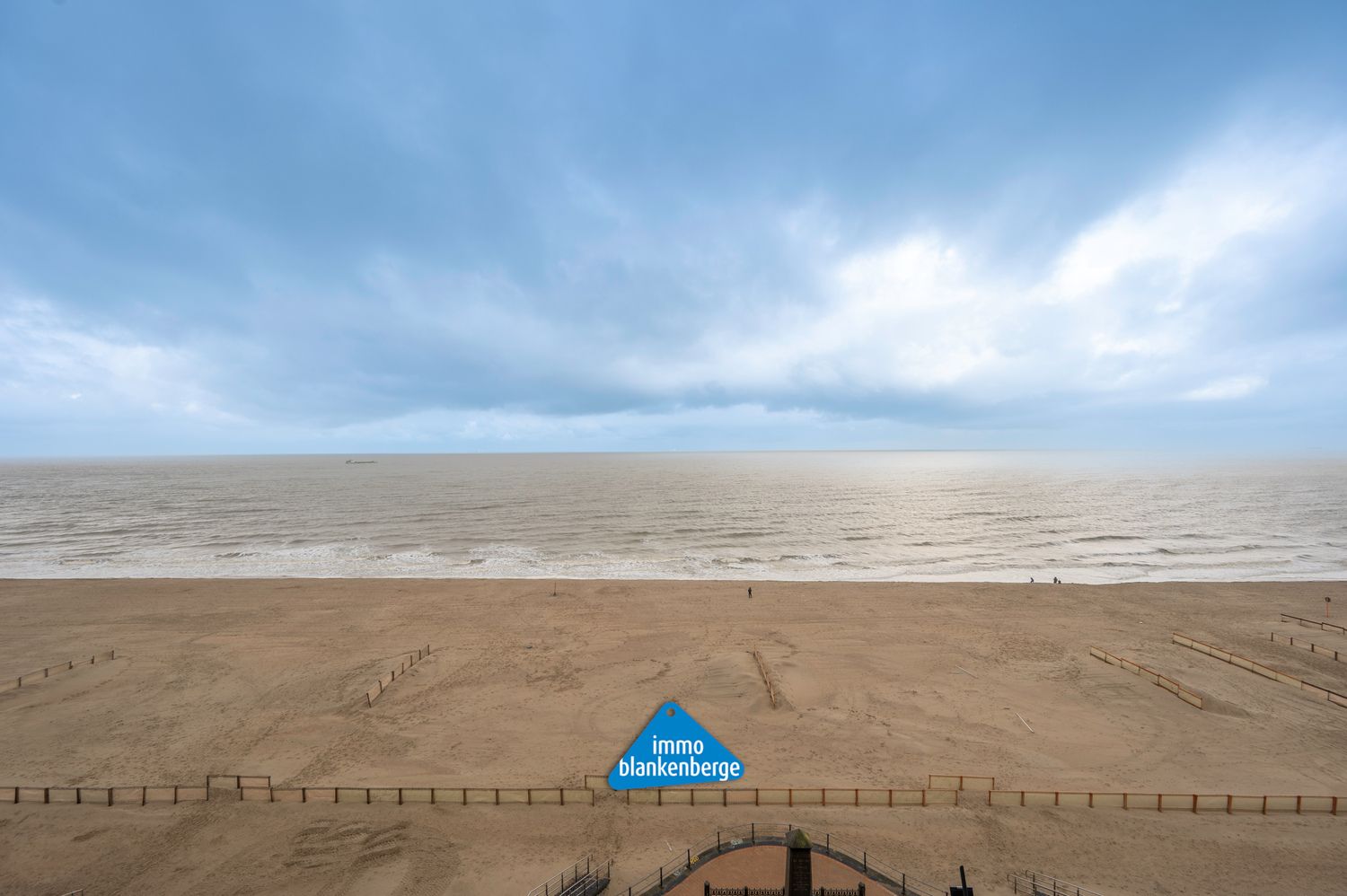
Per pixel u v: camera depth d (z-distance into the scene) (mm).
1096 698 31797
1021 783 23969
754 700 31062
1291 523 91375
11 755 26188
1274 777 24391
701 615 46281
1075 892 18078
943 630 42875
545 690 32656
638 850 20016
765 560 67938
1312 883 18469
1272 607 49094
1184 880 18656
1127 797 22125
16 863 19234
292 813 21719
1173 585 55750
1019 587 54844
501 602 49688
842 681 34000
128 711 30312
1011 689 32938
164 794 22297
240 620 44812
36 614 46281
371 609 47656
